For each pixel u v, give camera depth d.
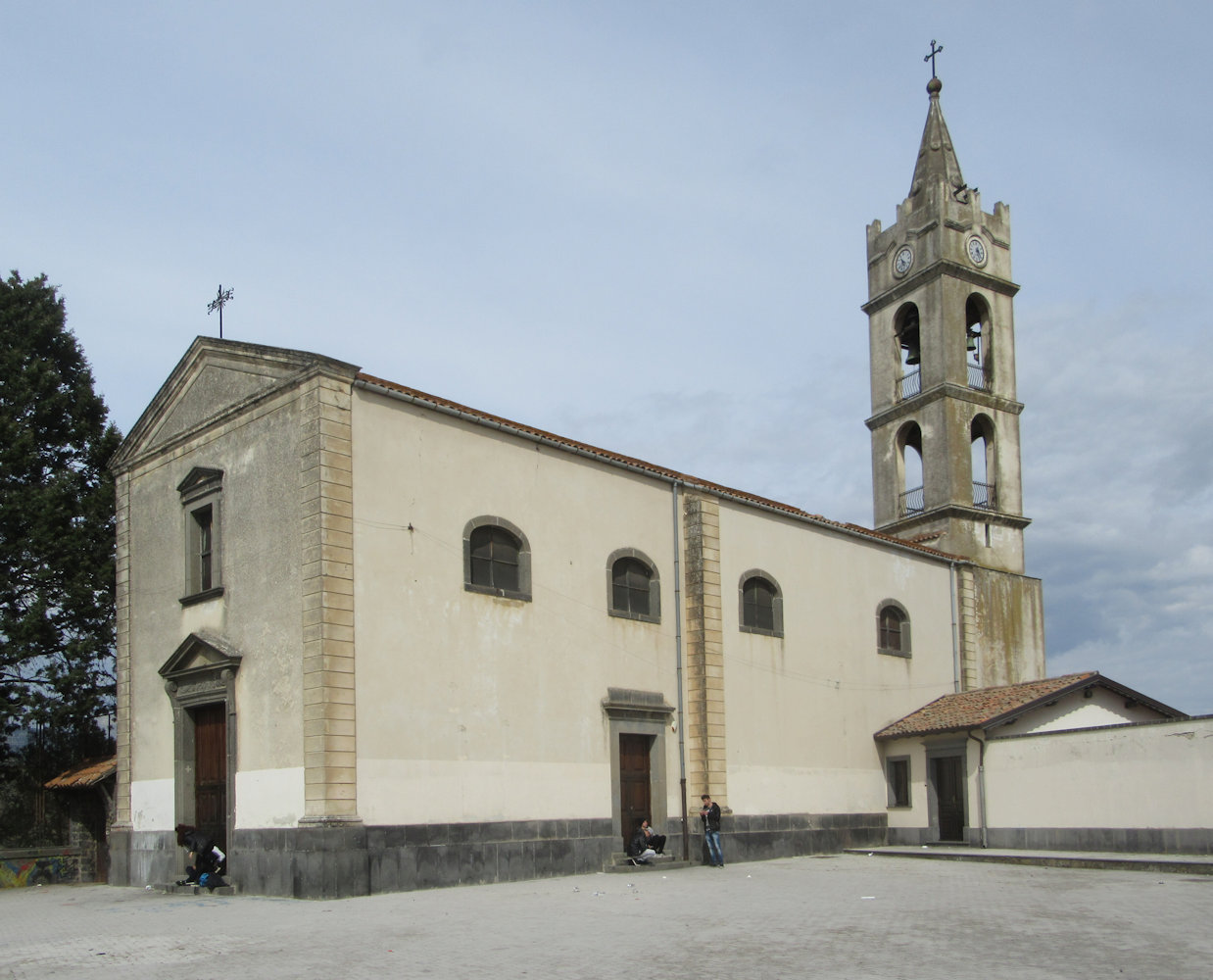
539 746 23.33
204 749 23.33
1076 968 11.32
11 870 26.91
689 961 11.96
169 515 25.17
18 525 30.22
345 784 19.84
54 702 29.23
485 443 23.67
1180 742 24.69
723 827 26.59
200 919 16.77
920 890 19.14
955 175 40.66
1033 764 27.67
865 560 32.66
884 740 31.48
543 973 11.38
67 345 34.34
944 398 38.19
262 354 22.62
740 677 28.03
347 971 11.70
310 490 20.91
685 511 28.02
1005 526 38.69
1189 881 20.05
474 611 22.69
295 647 20.70
